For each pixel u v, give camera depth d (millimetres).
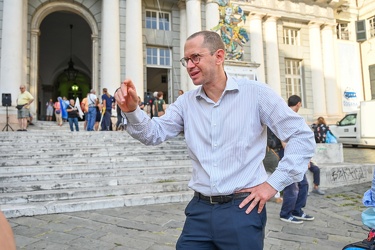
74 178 6227
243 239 1605
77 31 23969
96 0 16875
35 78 15422
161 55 18125
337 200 6023
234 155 1711
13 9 13992
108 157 7473
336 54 22844
